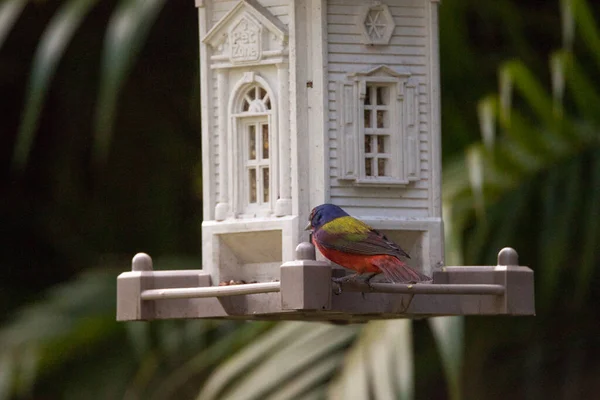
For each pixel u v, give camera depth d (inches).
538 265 585.3
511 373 601.0
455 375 442.3
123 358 584.4
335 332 486.3
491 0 618.2
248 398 474.9
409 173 376.8
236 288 350.0
